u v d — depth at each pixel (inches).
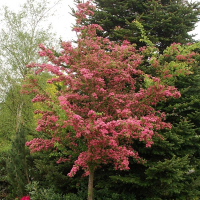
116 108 177.5
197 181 225.9
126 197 225.5
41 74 423.5
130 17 326.0
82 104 193.6
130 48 196.7
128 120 141.0
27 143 174.4
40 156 288.5
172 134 235.5
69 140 169.3
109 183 238.1
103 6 354.9
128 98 184.7
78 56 185.2
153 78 167.9
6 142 448.8
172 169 185.2
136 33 310.0
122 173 246.4
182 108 267.7
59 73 158.6
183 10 322.3
